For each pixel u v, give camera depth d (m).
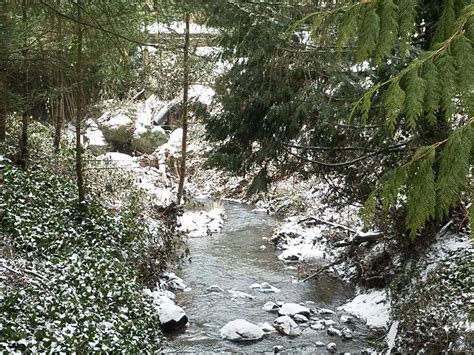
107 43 8.16
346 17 2.36
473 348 5.65
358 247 10.63
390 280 9.29
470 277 7.11
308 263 11.38
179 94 18.98
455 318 6.20
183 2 7.95
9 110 8.51
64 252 7.79
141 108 19.91
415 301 7.16
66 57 8.21
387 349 6.93
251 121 9.45
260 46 8.38
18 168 9.61
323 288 10.18
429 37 5.98
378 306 8.99
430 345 6.20
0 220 8.00
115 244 8.94
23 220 8.09
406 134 7.36
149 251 9.60
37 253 7.64
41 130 12.91
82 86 8.96
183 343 7.77
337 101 8.44
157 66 13.34
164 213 11.85
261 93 9.02
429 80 2.04
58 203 9.24
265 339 8.03
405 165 2.18
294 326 8.35
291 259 11.65
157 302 8.62
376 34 2.25
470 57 1.99
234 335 7.97
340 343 7.93
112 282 7.48
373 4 2.28
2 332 5.39
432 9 5.32
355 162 8.80
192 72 12.34
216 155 9.93
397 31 2.24
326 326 8.52
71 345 5.65
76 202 9.36
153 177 16.58
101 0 7.42
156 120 19.59
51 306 6.25
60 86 8.90
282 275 10.80
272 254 12.05
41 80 9.09
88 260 7.82
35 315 5.91
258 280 10.50
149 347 6.72
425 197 2.07
